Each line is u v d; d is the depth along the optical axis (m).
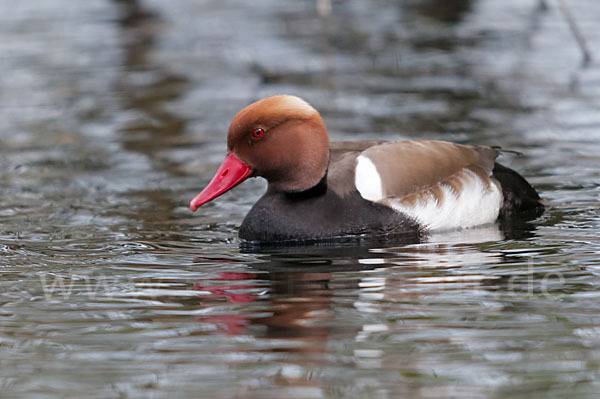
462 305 7.64
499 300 7.74
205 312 7.63
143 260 9.18
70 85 17.55
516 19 21.80
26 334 7.28
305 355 6.72
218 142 13.93
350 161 10.11
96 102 16.41
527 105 15.48
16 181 12.34
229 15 23.25
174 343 7.00
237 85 17.36
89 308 7.82
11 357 6.85
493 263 8.80
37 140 14.32
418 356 6.66
